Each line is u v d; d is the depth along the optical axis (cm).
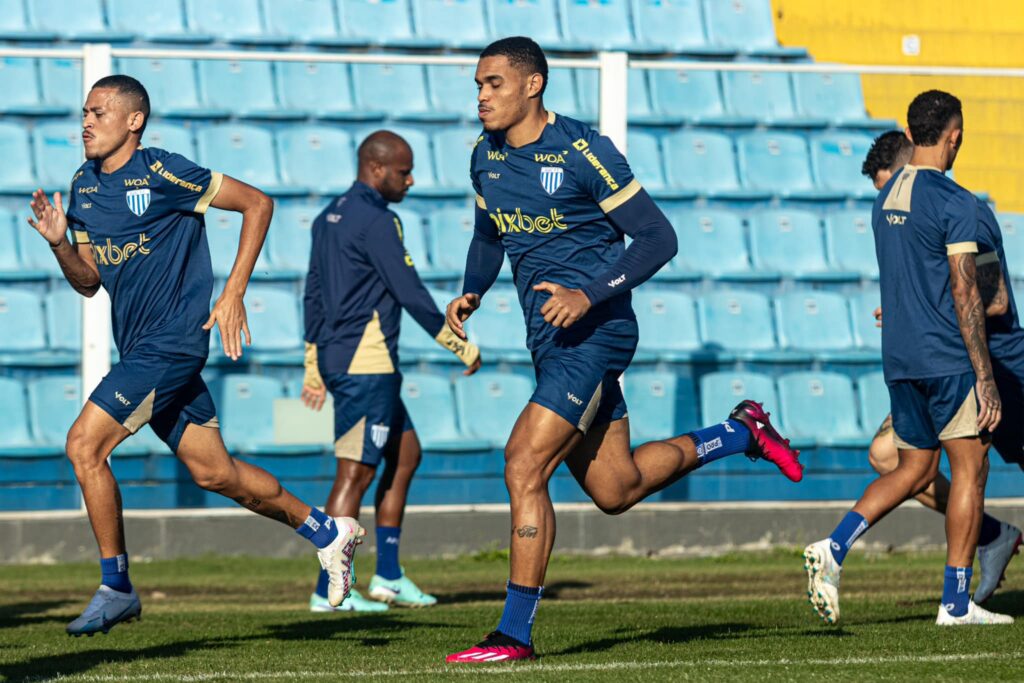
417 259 3597
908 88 4294
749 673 1173
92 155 1511
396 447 2189
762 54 4375
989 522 1786
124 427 1501
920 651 1346
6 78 3703
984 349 1534
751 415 1531
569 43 4316
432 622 1827
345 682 1145
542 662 1288
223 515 2894
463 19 4325
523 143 1366
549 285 1304
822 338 3650
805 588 2347
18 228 3444
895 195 1593
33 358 3194
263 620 1870
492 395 3353
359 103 3997
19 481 2970
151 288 1519
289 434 3097
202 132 3728
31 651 1460
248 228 1538
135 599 1545
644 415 3378
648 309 3566
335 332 2133
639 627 1666
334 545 1583
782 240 3806
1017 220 3794
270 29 4194
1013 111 3831
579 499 3130
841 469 3275
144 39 4016
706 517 2994
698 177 3938
